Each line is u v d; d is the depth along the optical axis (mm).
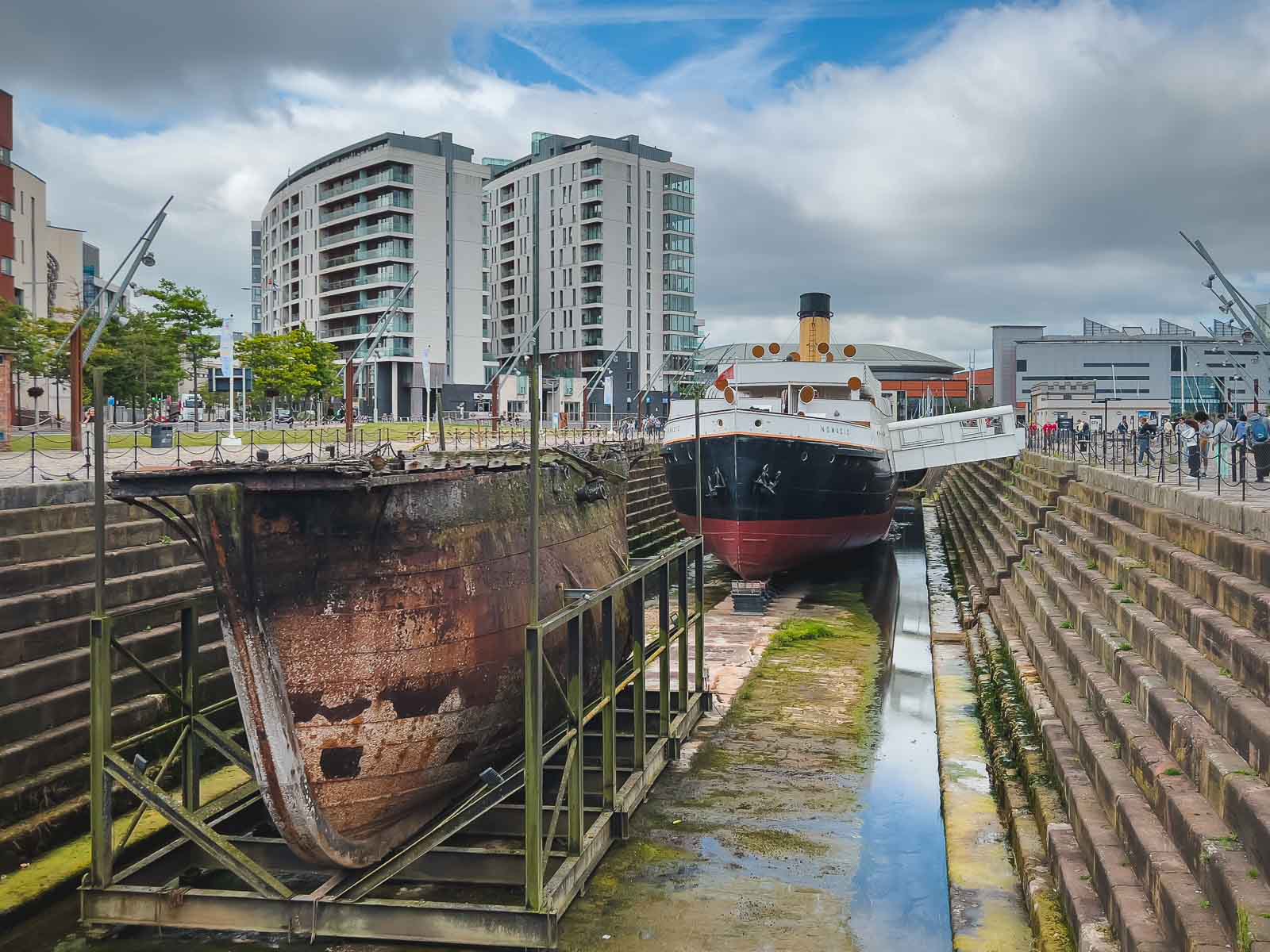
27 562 11703
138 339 49625
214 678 12367
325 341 79875
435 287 81375
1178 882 6250
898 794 11883
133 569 12961
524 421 66312
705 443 25578
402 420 74625
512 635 9898
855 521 28719
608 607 13102
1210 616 8641
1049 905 7766
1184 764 7488
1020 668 13891
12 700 10156
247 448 31344
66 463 22141
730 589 27344
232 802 9883
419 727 8789
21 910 8430
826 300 34156
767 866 9828
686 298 99125
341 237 83438
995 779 11227
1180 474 14812
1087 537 15727
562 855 9188
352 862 8664
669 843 10375
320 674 8109
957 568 30969
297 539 7887
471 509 9352
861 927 8602
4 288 50312
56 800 9812
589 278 93688
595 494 12477
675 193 97562
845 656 19234
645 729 12680
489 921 7848
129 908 8156
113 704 11094
